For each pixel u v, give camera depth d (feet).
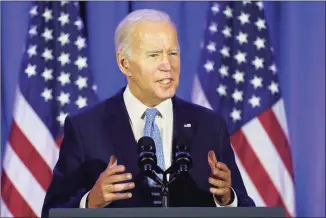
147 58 31.94
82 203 30.58
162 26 32.17
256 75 49.37
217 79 49.08
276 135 48.83
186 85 49.44
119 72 49.67
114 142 32.89
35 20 49.52
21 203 48.14
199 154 33.09
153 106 33.55
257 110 48.93
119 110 33.65
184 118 33.76
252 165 48.62
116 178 28.19
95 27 49.93
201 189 32.45
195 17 50.03
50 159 48.52
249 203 32.24
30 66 48.93
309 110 49.96
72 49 49.34
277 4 50.72
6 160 48.37
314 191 49.83
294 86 49.98
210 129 33.86
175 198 32.24
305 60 50.21
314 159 49.83
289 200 48.42
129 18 32.65
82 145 32.96
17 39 49.62
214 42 49.52
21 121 48.42
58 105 48.67
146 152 29.04
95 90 49.21
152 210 22.97
